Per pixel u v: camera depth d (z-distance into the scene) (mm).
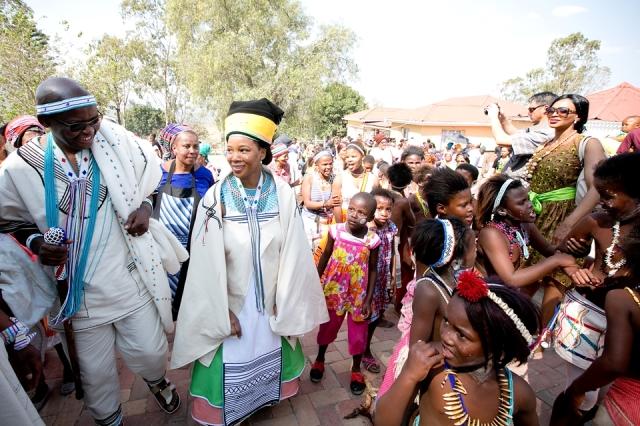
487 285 1359
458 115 29875
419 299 1847
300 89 24250
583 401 2041
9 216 1972
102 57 18922
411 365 1406
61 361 3119
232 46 23328
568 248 2400
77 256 2025
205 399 2346
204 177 3803
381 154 12430
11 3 16906
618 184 1918
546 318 3088
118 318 2186
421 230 1904
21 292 1938
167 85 37344
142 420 2604
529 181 3416
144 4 34438
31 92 12703
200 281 2242
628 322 1649
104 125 2170
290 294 2420
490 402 1378
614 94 15422
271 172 2438
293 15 25500
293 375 2629
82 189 2020
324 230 4910
